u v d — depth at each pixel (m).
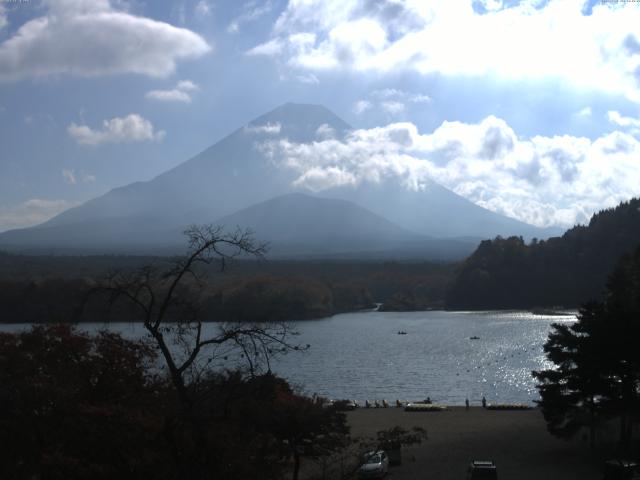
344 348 145.75
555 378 53.53
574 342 52.97
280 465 29.92
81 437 24.92
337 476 40.66
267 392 26.78
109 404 26.78
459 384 101.06
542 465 48.72
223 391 25.69
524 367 117.69
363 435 58.72
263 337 26.41
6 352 28.72
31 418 26.12
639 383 54.50
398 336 172.50
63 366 29.14
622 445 52.41
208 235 38.09
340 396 90.12
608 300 66.25
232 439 24.56
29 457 26.20
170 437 23.53
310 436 31.86
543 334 172.25
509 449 54.44
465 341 158.75
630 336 49.78
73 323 31.23
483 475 41.38
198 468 23.44
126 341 30.95
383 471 44.38
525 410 76.69
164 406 26.17
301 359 127.69
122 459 24.16
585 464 48.72
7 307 142.50
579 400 52.59
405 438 38.16
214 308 114.00
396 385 100.12
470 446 55.88
